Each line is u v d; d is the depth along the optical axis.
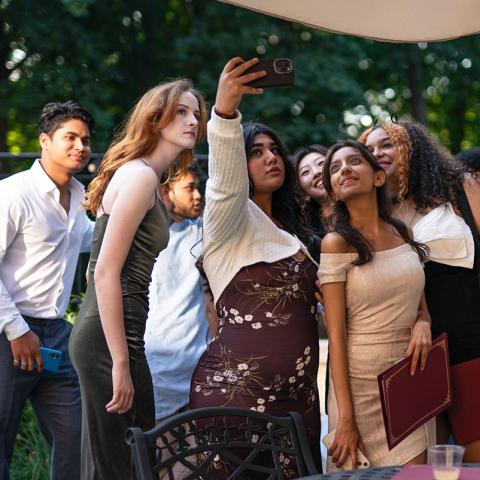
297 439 5.16
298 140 23.59
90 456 5.93
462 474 4.47
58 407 7.40
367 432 6.12
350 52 24.39
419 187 6.82
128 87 23.66
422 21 5.56
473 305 6.55
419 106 27.30
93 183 6.18
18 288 7.24
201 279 7.61
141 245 5.98
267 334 6.07
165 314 7.53
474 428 6.48
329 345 6.10
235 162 5.79
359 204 6.21
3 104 21.36
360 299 6.07
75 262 7.63
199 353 7.51
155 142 6.15
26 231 7.21
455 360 6.55
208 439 5.10
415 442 6.10
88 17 23.31
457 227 6.58
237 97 5.62
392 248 6.20
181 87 6.20
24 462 9.32
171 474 4.84
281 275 6.13
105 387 5.88
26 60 22.20
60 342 7.42
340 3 5.37
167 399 7.42
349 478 4.58
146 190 5.86
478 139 31.28
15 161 13.81
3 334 7.07
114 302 5.74
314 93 23.45
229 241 6.11
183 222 7.78
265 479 6.05
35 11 21.69
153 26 24.03
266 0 5.23
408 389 6.01
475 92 30.14
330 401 6.29
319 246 6.61
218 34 23.34
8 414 7.13
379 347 6.08
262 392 6.04
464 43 27.72
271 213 6.62
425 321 6.26
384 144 6.99
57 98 21.53
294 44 23.91
